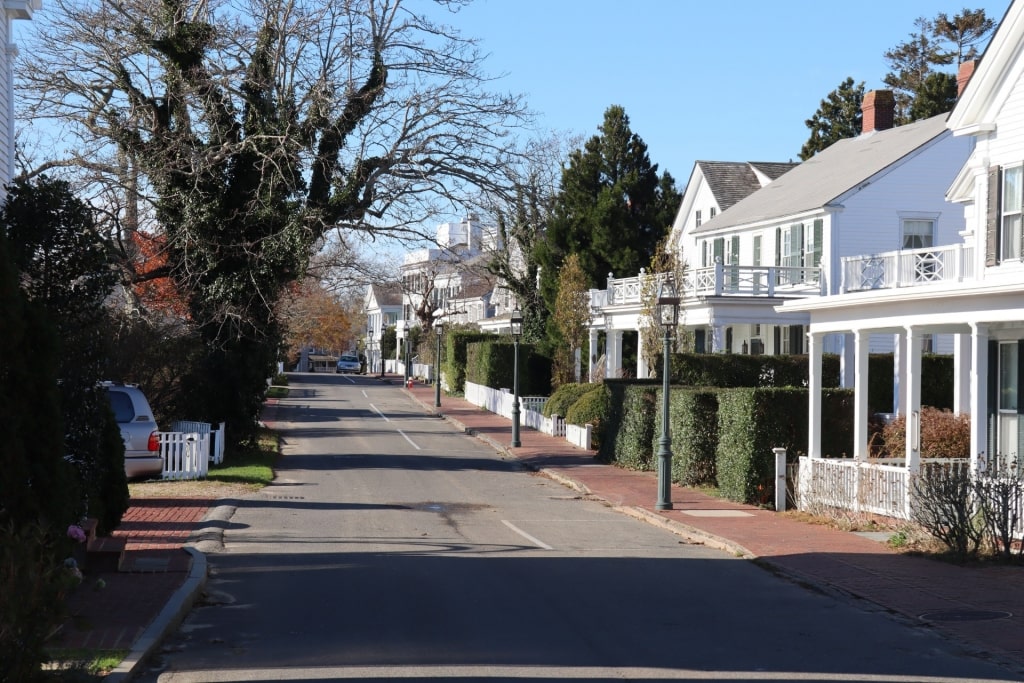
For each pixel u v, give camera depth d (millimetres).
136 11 28188
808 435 21766
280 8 28031
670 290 21484
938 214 38625
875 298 19062
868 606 12203
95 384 14000
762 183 51094
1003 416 20703
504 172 29141
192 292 29391
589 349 48594
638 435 28766
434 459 31750
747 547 16328
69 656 8656
